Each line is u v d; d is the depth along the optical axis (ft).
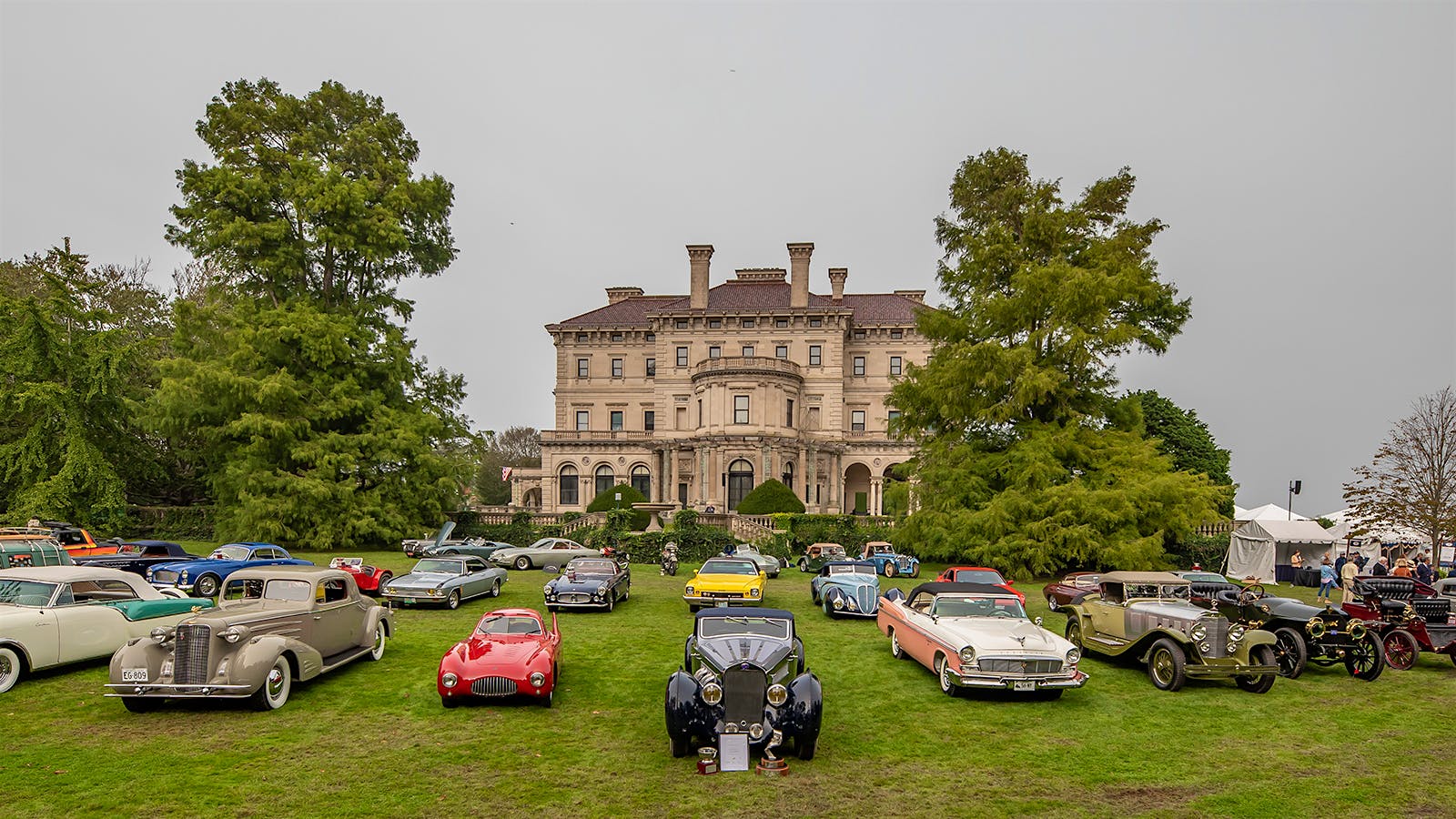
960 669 38.22
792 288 219.61
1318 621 44.29
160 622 44.73
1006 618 43.50
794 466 199.72
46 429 119.03
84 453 116.16
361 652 44.57
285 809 24.99
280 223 120.88
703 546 118.93
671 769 29.01
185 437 137.18
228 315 121.70
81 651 40.57
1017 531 94.22
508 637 39.68
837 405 212.84
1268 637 41.16
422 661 46.88
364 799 25.88
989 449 106.11
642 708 37.17
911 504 110.42
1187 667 40.78
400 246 129.29
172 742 31.14
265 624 37.04
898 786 27.58
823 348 214.69
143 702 35.27
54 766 28.17
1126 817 25.05
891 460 211.61
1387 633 47.65
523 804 25.59
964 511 97.40
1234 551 117.91
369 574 75.61
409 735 32.53
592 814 24.91
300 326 119.03
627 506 187.62
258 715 34.83
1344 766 30.14
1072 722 35.73
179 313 119.55
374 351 130.31
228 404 116.98
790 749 31.42
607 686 41.29
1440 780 28.76
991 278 106.22
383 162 132.57
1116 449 97.66
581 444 220.64
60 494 113.60
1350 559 98.89
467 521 136.15
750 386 196.65
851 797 26.53
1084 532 90.17
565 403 230.68
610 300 257.96
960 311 111.96
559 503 221.25
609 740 32.32
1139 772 29.32
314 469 119.75
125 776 27.40
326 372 123.34
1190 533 124.98
